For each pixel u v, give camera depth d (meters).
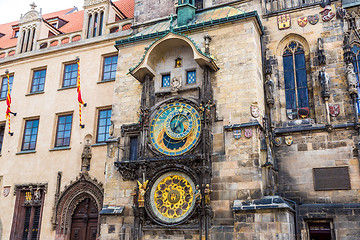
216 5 29.02
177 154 23.19
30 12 37.34
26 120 34.09
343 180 22.28
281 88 25.44
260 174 21.56
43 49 34.94
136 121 25.84
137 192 23.08
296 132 23.98
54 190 30.30
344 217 21.38
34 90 34.81
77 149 30.64
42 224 29.66
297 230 22.02
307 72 25.20
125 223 23.84
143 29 30.97
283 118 24.83
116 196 24.62
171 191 22.66
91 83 32.16
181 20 27.64
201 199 21.58
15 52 37.09
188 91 24.70
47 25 37.66
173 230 22.00
